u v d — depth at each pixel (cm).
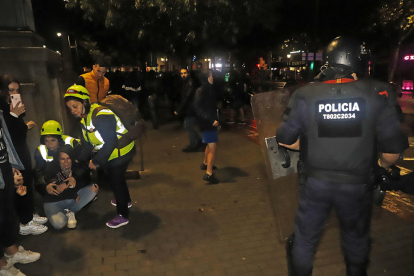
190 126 686
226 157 645
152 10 1019
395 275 264
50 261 294
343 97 186
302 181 206
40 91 421
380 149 188
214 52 1582
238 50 1667
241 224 362
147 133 927
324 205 200
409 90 1930
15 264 289
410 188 192
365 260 213
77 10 1131
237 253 303
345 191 191
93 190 362
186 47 1199
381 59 2111
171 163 611
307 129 195
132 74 920
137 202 428
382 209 381
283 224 255
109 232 347
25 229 338
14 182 265
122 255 303
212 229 351
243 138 819
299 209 211
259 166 579
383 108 184
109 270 280
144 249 313
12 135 299
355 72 192
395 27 1758
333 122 187
